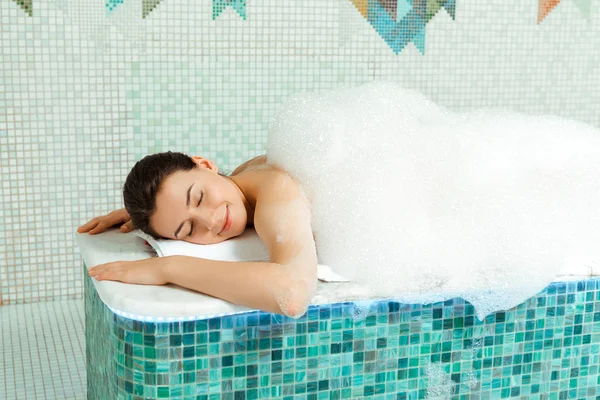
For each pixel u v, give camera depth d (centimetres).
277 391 151
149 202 160
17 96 267
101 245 177
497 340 167
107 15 272
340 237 166
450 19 314
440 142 179
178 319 140
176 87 285
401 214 169
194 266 145
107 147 281
